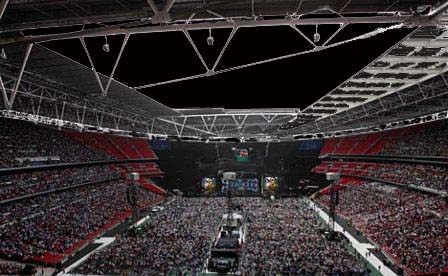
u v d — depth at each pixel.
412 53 44.94
